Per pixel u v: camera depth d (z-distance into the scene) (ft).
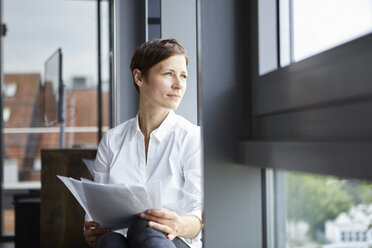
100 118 15.65
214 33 3.75
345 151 2.20
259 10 3.53
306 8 3.11
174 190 5.39
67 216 8.50
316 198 2.99
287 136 3.11
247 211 3.68
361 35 2.30
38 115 15.60
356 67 2.29
